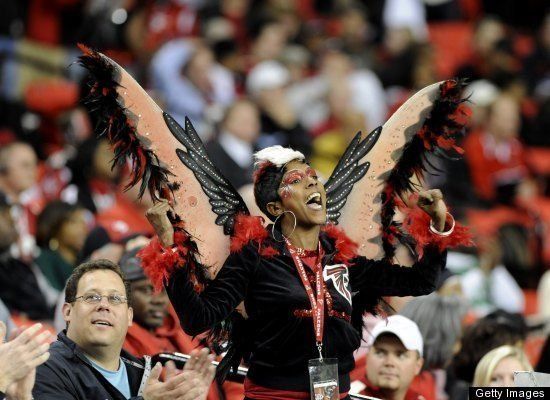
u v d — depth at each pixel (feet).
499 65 160.66
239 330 54.19
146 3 155.53
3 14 147.43
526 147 148.05
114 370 58.08
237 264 53.11
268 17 157.58
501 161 137.08
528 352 86.22
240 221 53.72
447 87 56.54
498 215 127.03
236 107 125.49
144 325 68.23
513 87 156.76
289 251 53.72
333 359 52.21
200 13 159.53
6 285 83.20
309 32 161.58
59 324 73.61
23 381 50.52
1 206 85.30
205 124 138.92
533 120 149.69
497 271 106.42
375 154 57.47
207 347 55.42
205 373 53.88
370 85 150.41
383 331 67.92
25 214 104.73
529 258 119.34
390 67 155.43
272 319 53.06
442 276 79.05
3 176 104.88
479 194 135.54
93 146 107.34
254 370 53.52
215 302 52.21
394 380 67.46
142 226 91.71
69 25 158.92
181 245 51.24
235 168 121.08
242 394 66.18
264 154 54.19
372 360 67.97
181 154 53.67
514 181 133.69
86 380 56.54
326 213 56.08
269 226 54.29
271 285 53.01
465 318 83.05
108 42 152.56
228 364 54.29
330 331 53.36
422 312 74.18
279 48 155.22
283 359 52.85
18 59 146.10
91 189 106.93
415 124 57.21
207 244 53.67
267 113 136.05
